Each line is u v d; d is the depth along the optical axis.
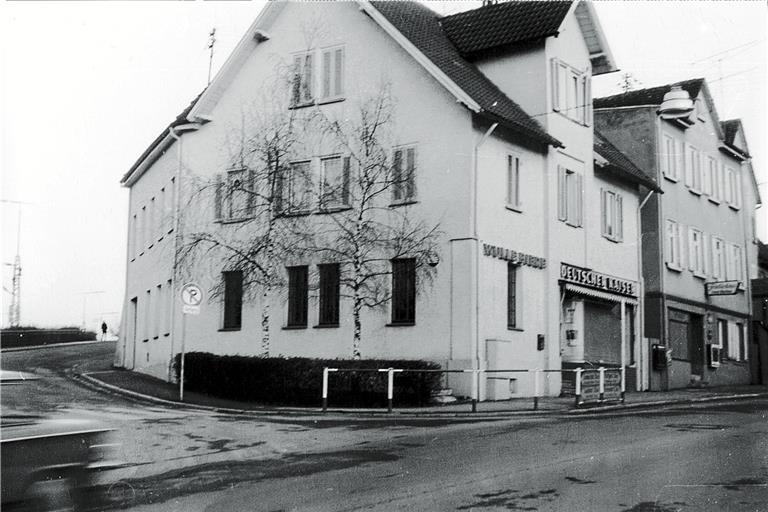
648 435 14.72
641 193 32.78
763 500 9.36
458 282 23.33
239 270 27.55
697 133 36.97
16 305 52.69
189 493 10.31
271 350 26.52
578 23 28.34
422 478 10.91
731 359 38.38
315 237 25.92
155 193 33.66
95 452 9.08
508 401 22.92
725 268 38.75
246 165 27.73
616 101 34.69
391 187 24.72
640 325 31.78
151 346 32.25
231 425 17.16
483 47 27.08
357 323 23.97
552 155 26.62
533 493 9.83
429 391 21.41
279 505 9.56
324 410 20.09
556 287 26.45
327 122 26.22
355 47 26.00
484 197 23.91
